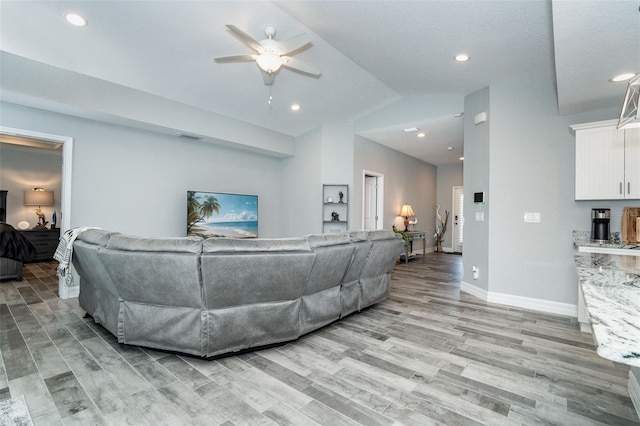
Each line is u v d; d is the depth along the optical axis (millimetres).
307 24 3178
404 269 6332
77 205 4059
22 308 3514
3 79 3182
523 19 2574
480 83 4023
